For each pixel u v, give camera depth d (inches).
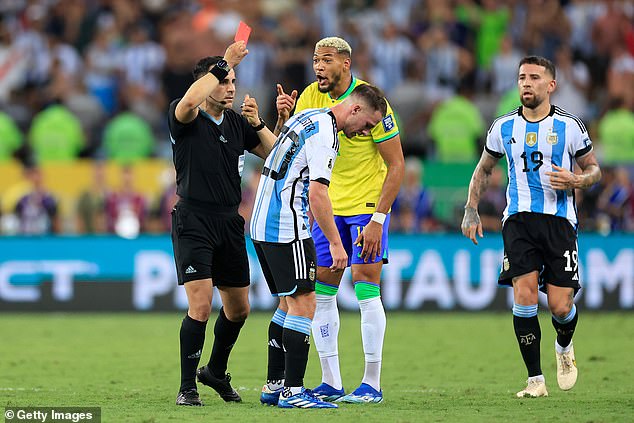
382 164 992.9
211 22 2608.3
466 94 2498.8
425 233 2016.5
